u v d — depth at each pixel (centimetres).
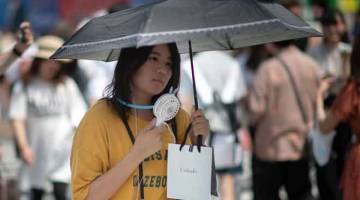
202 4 843
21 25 1200
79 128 911
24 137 1820
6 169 1806
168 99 895
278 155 1709
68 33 1970
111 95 922
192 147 918
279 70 1700
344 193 1224
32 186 1842
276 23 838
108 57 980
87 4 3083
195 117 937
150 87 903
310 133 1622
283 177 1744
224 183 1767
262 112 1709
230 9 839
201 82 1688
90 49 854
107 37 849
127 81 907
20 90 1820
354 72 1223
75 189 898
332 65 1805
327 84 1526
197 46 1014
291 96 1702
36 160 1831
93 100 1825
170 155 914
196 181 916
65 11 3123
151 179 913
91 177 894
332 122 1262
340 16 1802
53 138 1820
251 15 837
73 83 1838
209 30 816
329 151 1397
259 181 1748
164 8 835
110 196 891
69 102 1831
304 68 1702
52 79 1814
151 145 887
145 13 838
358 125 1224
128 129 907
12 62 1215
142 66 902
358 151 1211
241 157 1725
